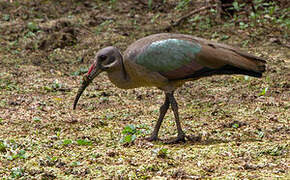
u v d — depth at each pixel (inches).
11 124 463.8
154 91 575.2
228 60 397.4
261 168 357.1
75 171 357.4
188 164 367.6
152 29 819.4
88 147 405.7
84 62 692.7
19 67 668.1
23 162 376.2
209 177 342.6
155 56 400.8
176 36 411.8
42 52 735.7
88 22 859.4
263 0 857.5
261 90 561.3
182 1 918.4
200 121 466.6
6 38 791.7
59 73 647.1
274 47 720.3
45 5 962.1
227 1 845.2
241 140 413.1
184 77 404.2
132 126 441.1
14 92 571.2
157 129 420.8
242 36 764.6
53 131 446.9
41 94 567.8
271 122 454.9
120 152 392.8
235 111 493.0
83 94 565.3
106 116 485.4
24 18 888.9
